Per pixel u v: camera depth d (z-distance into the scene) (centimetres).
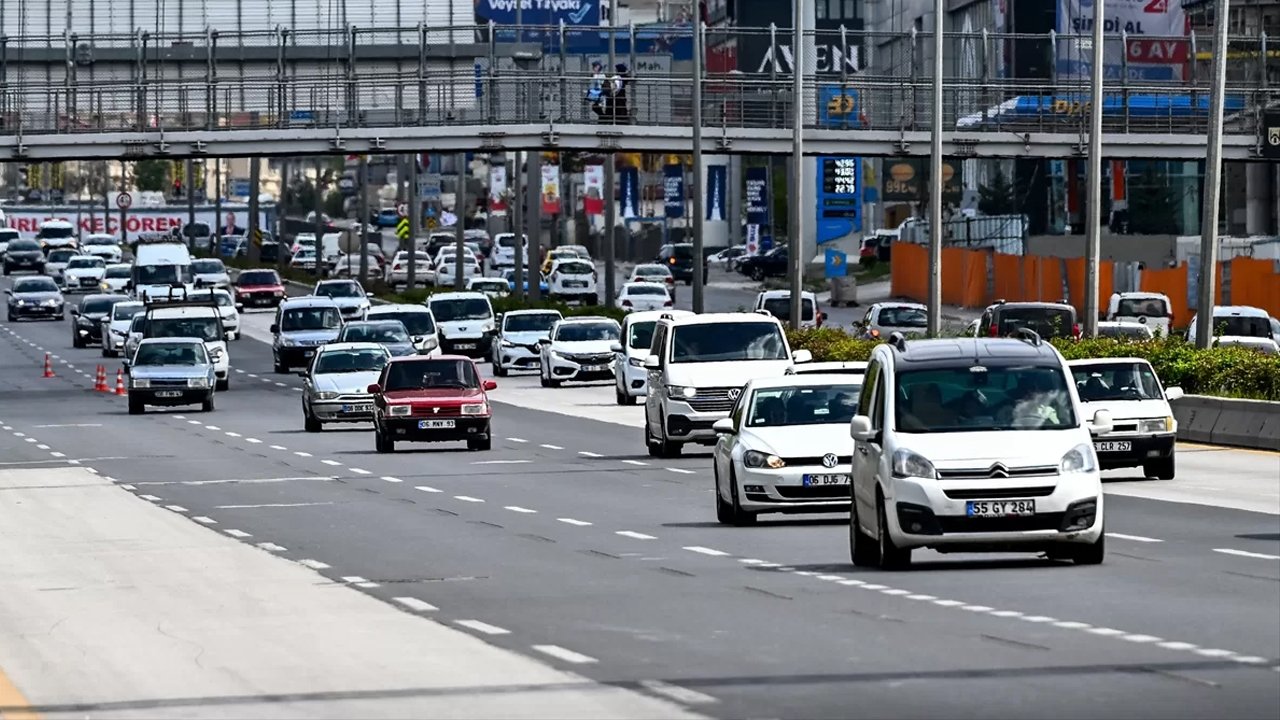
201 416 13112
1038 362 4894
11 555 5597
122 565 5281
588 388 15450
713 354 9394
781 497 6038
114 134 17275
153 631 3988
